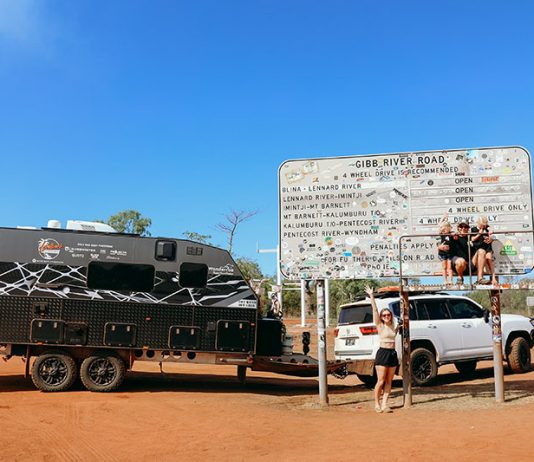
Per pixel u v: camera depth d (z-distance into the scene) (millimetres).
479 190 11367
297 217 11938
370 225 11680
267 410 10336
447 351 13805
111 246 12148
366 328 13391
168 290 12188
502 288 10539
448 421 8781
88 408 10047
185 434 8188
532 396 11117
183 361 12203
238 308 12383
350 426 8711
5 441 7773
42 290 11758
